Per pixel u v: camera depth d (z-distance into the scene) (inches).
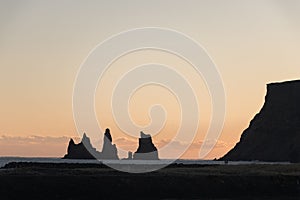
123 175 4055.1
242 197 4010.8
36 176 3789.4
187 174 4256.9
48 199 3612.2
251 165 5551.2
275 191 4156.0
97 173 4138.8
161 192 3909.9
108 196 3762.3
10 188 3622.0
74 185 3767.2
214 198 3959.2
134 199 3774.6
